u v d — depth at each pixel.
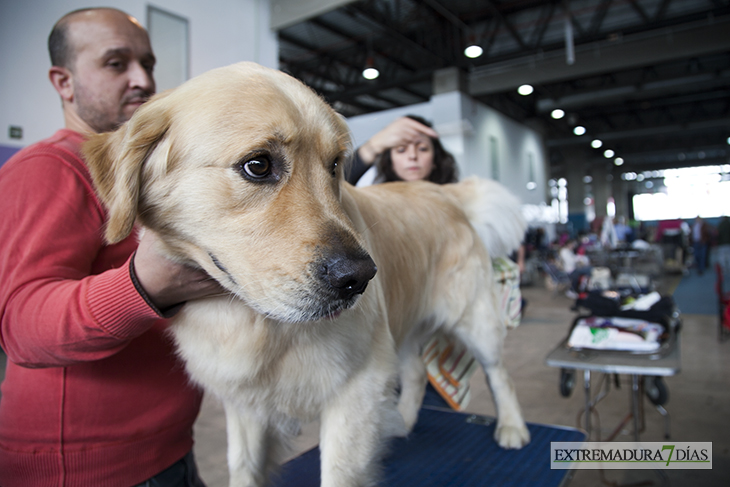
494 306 1.89
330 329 1.04
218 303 0.98
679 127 20.81
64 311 0.78
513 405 1.83
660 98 18.78
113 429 1.04
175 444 1.17
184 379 1.17
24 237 0.88
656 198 38.94
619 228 14.94
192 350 1.02
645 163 34.62
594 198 30.11
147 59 1.29
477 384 4.60
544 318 7.87
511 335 6.68
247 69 1.00
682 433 3.29
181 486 1.18
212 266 0.91
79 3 4.82
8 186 0.92
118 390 1.05
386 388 1.21
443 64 12.24
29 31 4.52
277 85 0.98
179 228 0.93
